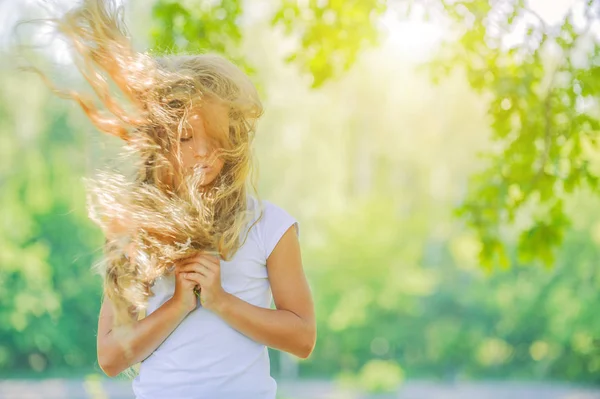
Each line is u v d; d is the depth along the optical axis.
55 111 18.19
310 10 5.44
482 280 23.88
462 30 4.84
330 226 23.86
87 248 20.77
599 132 4.81
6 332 20.98
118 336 2.36
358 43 5.48
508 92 4.80
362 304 23.89
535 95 4.88
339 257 23.78
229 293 2.39
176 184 2.46
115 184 2.48
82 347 21.23
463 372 23.86
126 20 2.74
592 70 4.61
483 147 23.72
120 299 2.39
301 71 5.62
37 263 20.28
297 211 23.91
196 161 2.43
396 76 23.22
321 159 23.83
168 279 2.44
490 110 4.98
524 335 23.73
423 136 23.92
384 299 23.89
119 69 2.49
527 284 23.56
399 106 23.75
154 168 2.45
